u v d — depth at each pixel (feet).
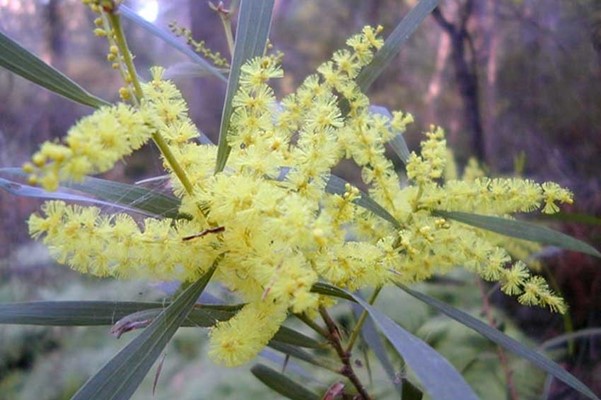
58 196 0.39
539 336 1.09
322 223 0.32
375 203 0.43
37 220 0.35
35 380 1.51
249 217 0.34
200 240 0.37
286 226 0.32
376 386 0.94
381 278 0.40
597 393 0.93
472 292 1.09
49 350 1.61
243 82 0.39
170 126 0.40
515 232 0.46
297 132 0.45
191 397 1.24
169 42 0.50
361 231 0.46
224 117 0.39
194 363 1.36
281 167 0.40
